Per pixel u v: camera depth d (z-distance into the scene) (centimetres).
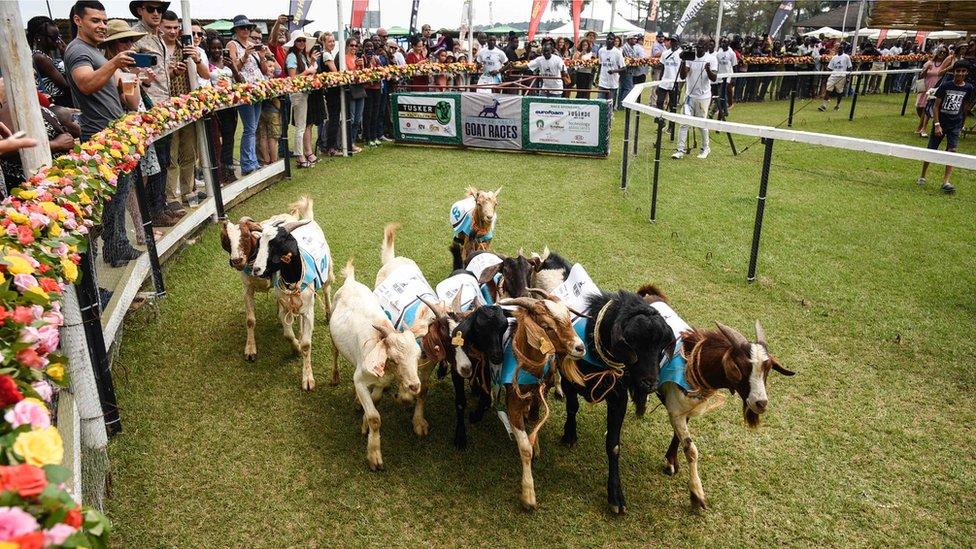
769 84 2464
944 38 3503
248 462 470
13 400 203
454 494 446
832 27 4091
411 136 1588
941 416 521
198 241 878
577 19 2536
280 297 557
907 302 709
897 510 429
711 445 495
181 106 788
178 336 638
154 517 414
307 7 1533
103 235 544
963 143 1577
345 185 1197
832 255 848
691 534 415
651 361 398
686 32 5972
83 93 639
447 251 870
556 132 1445
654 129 1769
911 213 1029
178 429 500
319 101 1338
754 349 392
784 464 472
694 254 852
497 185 1202
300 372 589
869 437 498
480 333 432
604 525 422
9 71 407
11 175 494
